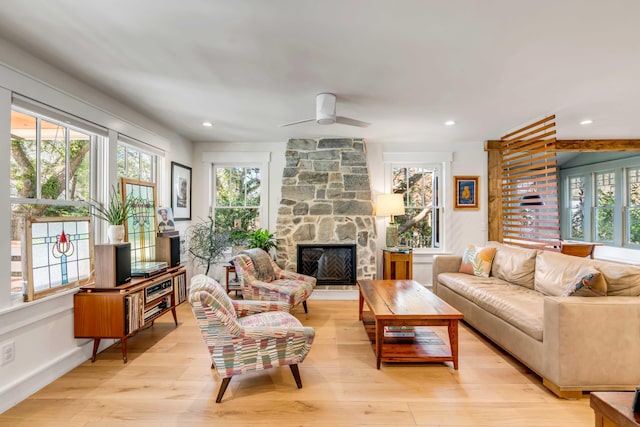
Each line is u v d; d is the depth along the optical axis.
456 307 3.60
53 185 2.43
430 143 5.08
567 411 1.92
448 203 5.08
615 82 2.65
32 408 1.94
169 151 4.23
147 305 2.83
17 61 2.05
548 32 1.90
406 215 5.19
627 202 5.68
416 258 5.07
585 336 2.02
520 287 3.25
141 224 3.25
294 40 2.00
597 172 6.20
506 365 2.53
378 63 2.31
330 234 4.67
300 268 4.63
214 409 1.94
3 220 1.95
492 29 1.87
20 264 2.17
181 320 3.60
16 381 2.01
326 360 2.61
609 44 2.03
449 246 5.08
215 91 2.86
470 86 2.74
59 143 2.49
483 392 2.13
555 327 2.06
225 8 1.66
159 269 3.08
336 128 4.19
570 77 2.55
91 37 1.95
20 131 2.18
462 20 1.78
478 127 4.13
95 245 2.51
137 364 2.52
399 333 2.83
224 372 2.00
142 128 3.51
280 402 2.01
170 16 1.74
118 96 2.98
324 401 2.02
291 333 2.11
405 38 1.97
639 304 2.04
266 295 3.39
